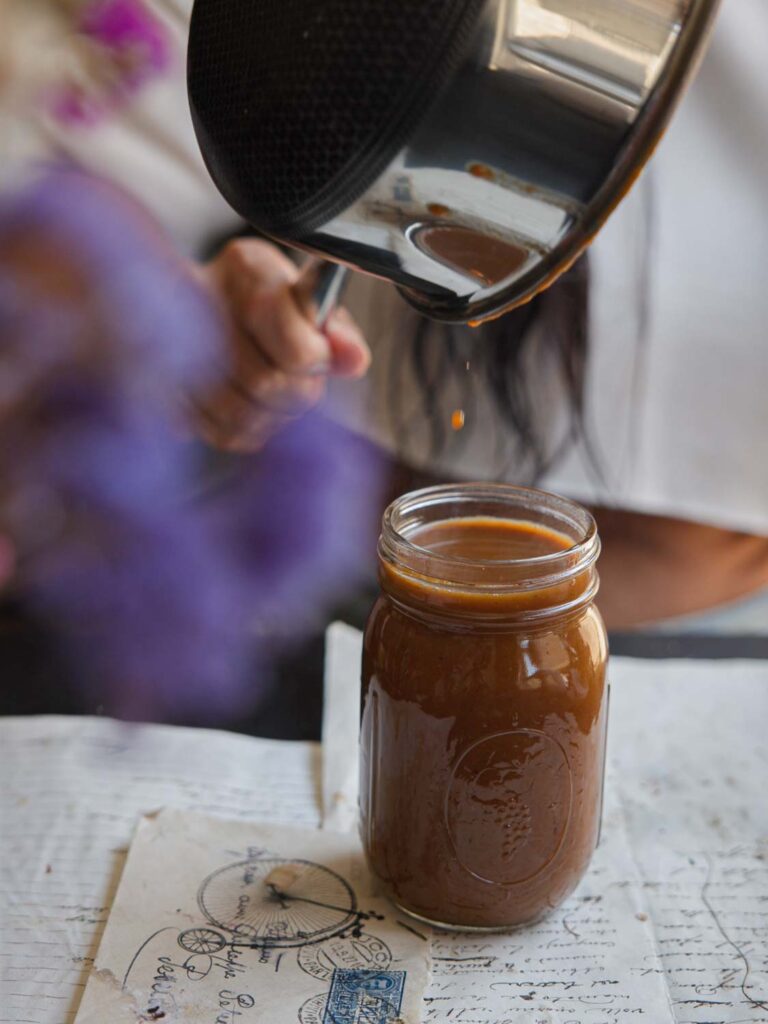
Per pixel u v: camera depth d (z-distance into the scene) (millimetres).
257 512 783
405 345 820
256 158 414
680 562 765
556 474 858
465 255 433
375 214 416
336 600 701
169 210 832
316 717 605
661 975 472
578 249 430
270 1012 456
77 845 526
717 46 789
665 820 546
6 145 797
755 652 660
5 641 654
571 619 473
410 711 469
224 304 670
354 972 471
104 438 799
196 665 638
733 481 872
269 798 556
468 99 391
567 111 400
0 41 777
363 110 394
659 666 642
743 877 517
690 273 829
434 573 461
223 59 421
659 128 410
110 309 798
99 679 625
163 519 770
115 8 780
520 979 471
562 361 817
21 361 808
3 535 753
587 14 393
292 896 504
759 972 474
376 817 489
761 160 812
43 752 574
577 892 511
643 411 861
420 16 383
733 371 846
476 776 465
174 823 534
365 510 792
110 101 805
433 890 480
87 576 713
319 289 615
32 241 795
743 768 574
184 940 483
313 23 394
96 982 464
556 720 464
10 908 498
